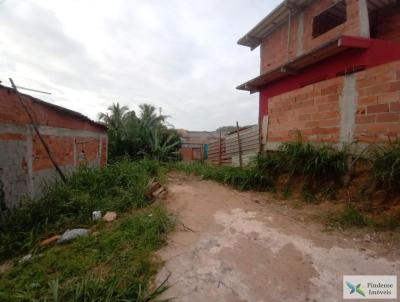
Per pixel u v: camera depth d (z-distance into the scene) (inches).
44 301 62.1
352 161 137.2
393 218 99.0
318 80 194.1
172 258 82.7
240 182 197.5
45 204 142.0
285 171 177.9
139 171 218.7
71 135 236.4
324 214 117.7
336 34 200.1
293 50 258.1
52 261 87.6
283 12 256.7
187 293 64.2
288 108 194.2
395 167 107.0
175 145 536.7
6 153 141.0
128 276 71.8
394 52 158.4
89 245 98.4
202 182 229.6
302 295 61.9
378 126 125.3
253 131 259.1
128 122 502.6
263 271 73.0
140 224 111.7
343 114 145.4
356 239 90.2
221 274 72.3
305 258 78.8
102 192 166.9
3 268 94.7
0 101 136.1
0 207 134.7
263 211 131.2
